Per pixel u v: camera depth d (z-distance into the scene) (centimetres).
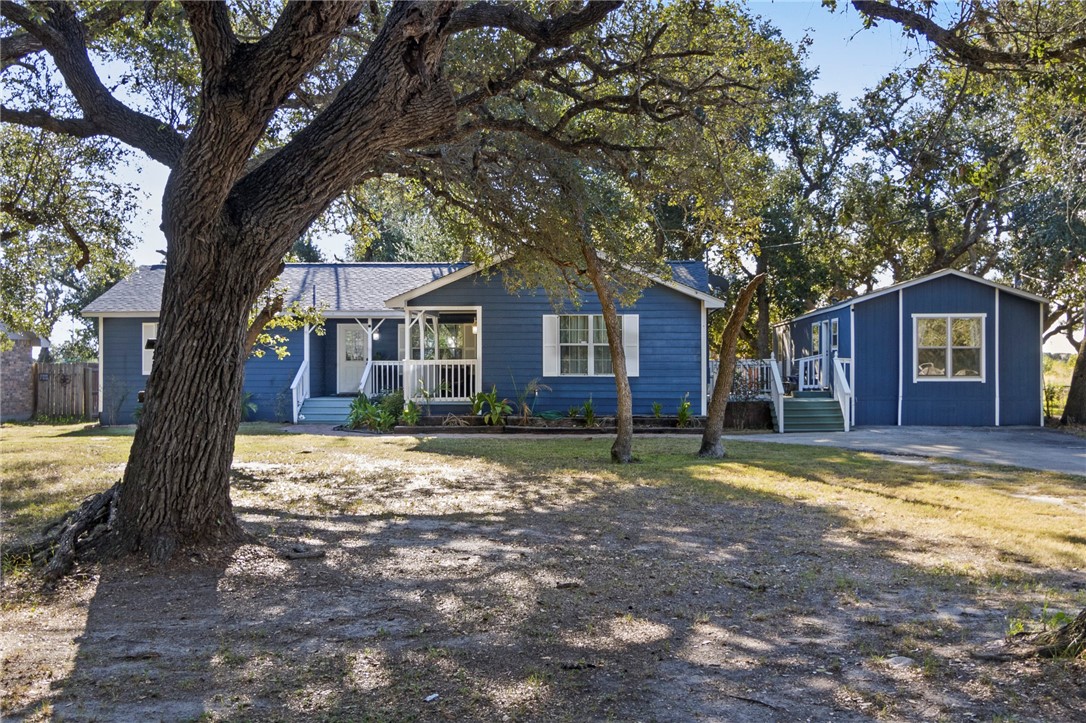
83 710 351
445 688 376
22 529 730
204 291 601
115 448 1520
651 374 2031
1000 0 681
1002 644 426
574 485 1041
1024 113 877
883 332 2128
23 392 2609
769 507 879
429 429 1923
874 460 1323
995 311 2105
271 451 1448
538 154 1093
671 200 1183
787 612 502
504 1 982
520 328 2028
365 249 1405
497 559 637
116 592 535
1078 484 1041
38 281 1466
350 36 997
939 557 655
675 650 432
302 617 487
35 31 750
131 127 770
